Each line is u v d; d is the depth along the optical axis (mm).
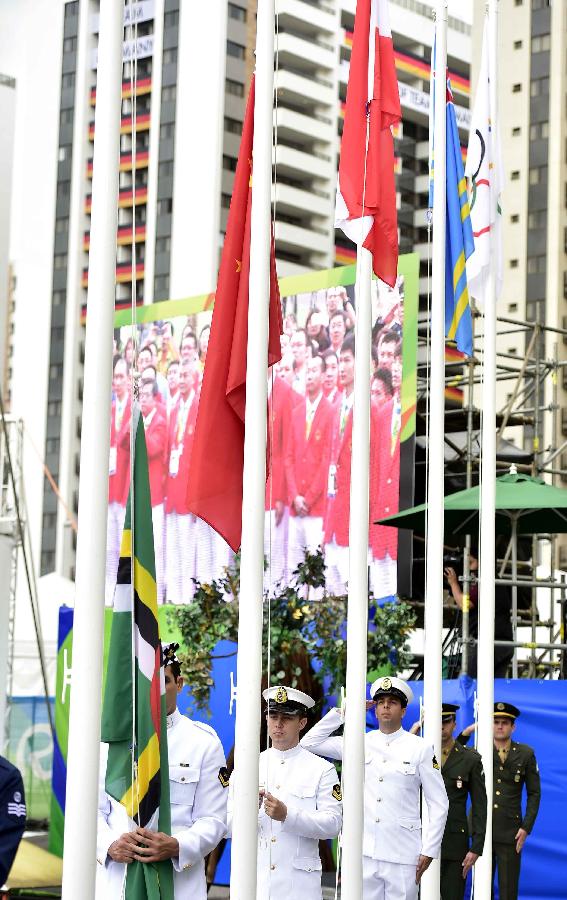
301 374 30516
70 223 156375
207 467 13430
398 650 25906
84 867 10430
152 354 34469
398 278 28734
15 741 38000
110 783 11812
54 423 154000
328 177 145250
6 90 53219
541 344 32719
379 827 16531
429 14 145750
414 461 28047
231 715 27172
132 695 11820
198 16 142000
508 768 22172
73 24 158125
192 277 139625
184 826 12648
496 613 27656
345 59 148000
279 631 24969
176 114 142375
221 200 140750
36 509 152000
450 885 19406
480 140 20969
